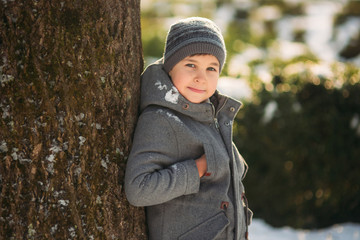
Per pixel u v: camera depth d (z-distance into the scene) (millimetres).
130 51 1686
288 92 4180
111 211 1608
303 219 4316
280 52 9492
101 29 1574
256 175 4270
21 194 1469
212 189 1694
